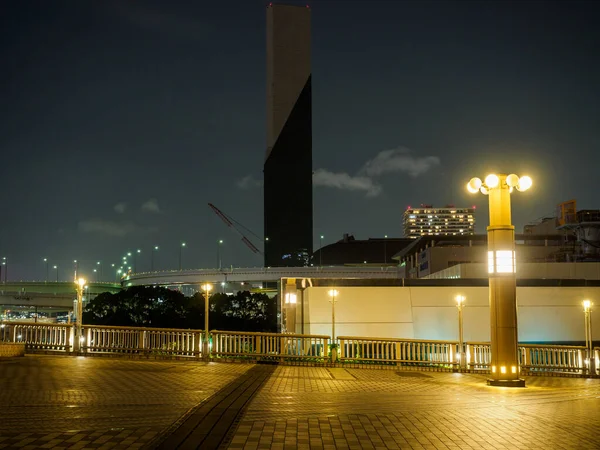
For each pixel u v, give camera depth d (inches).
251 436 365.7
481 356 1032.2
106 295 4301.2
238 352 979.9
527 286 1803.6
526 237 3420.3
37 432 357.4
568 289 1807.3
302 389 617.0
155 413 426.6
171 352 976.3
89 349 978.7
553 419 457.1
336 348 996.6
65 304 6382.9
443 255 3248.0
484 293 1742.1
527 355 1043.3
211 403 477.7
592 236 3191.4
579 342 1759.4
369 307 1685.5
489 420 445.4
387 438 370.6
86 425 380.5
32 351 970.7
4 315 7864.2
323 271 6294.3
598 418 465.7
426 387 686.5
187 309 4461.1
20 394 505.7
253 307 4699.8
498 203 804.0
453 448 348.8
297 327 1675.7
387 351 1013.8
